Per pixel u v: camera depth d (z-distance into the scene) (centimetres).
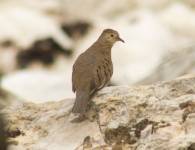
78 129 1126
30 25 3014
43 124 1159
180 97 1116
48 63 2920
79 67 1191
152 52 2680
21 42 2945
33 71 2758
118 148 1078
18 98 2189
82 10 3219
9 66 2872
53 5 3206
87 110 1145
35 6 3188
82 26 3123
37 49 2938
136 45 2738
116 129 1095
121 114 1112
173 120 1082
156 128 1076
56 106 1195
